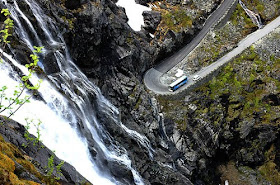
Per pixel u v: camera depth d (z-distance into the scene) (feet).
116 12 197.88
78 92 133.49
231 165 198.18
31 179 56.44
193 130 185.57
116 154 135.64
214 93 201.05
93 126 134.62
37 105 98.63
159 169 152.25
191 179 176.35
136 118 169.48
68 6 155.22
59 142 99.45
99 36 163.12
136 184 132.98
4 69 97.76
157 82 197.77
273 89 206.90
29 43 124.26
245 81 208.54
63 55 138.41
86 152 108.17
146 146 157.99
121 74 177.17
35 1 138.72
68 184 74.49
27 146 73.26
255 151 198.18
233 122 197.26
